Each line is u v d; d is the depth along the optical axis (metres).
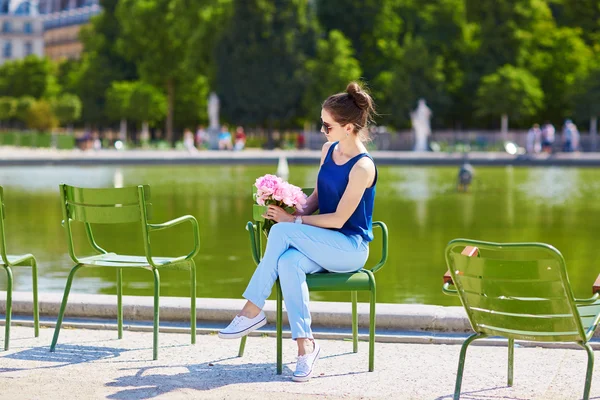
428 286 9.36
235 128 69.56
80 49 120.56
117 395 4.85
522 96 53.06
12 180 25.78
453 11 59.12
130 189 5.63
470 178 22.09
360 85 5.48
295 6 58.34
